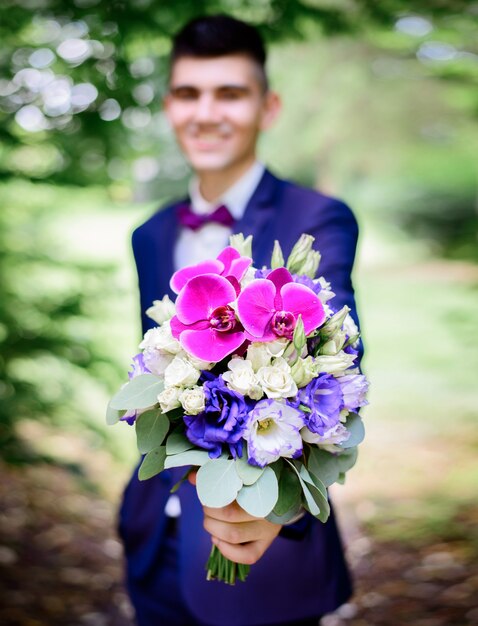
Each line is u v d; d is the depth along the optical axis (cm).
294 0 329
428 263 1441
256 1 339
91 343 354
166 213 213
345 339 126
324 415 116
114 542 389
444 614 311
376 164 1623
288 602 172
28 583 334
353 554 378
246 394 116
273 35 345
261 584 172
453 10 366
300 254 137
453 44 464
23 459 342
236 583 172
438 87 1270
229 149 196
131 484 209
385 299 1107
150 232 211
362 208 1769
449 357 748
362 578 353
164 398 117
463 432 549
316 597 174
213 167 197
